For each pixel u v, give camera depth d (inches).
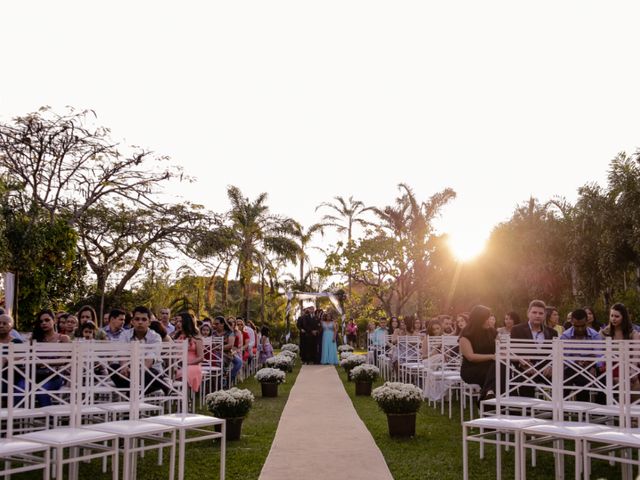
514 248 1178.6
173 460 244.8
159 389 346.6
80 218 951.6
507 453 314.8
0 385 243.8
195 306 1267.2
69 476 248.8
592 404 274.2
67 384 295.6
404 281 1422.2
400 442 341.7
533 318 350.3
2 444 205.5
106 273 993.5
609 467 288.4
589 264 904.9
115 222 977.5
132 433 227.3
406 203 1481.3
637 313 810.2
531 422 247.9
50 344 245.6
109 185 923.4
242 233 1430.9
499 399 282.7
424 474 272.2
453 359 472.7
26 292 725.9
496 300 1270.9
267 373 555.2
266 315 1785.2
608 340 267.4
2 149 808.9
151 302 1161.4
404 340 623.5
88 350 268.1
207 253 1034.7
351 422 410.9
